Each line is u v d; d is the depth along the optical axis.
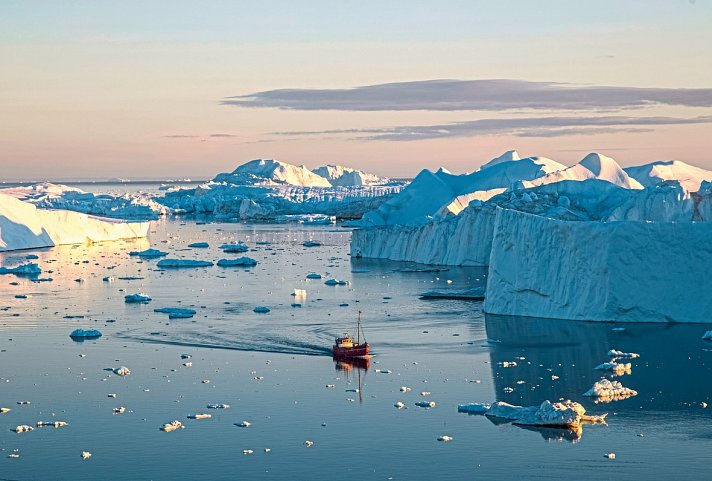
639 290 109.56
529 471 62.44
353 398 79.94
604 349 96.25
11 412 77.00
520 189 191.00
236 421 73.88
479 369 89.31
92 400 80.25
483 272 172.25
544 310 115.62
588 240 111.69
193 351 100.00
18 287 157.38
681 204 158.50
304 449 67.19
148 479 61.91
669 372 86.44
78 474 62.91
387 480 61.19
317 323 117.19
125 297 140.50
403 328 112.12
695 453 65.00
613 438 68.38
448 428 71.44
